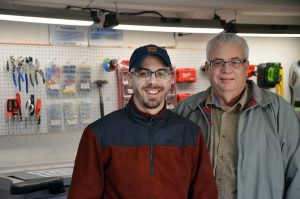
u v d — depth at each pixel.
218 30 3.38
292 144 1.86
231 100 1.96
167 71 1.66
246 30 3.49
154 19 3.13
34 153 3.42
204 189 1.68
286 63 4.52
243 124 1.90
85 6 3.41
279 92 4.29
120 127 1.63
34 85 3.30
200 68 3.98
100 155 1.59
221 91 1.92
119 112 1.69
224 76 1.88
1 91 3.21
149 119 1.64
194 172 1.70
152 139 1.63
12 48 3.25
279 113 1.91
